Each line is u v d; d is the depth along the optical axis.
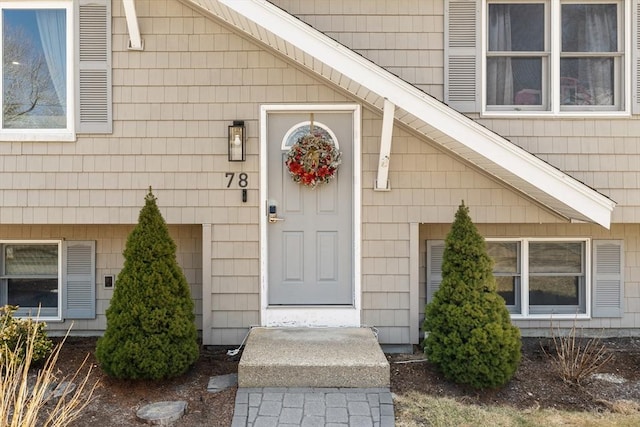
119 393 4.05
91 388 4.09
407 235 5.12
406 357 4.94
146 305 4.12
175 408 3.76
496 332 4.07
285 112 5.14
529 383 4.32
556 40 5.11
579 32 5.17
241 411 3.72
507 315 4.25
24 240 5.48
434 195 5.10
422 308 5.49
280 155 5.18
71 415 3.36
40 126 5.07
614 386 4.30
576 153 5.11
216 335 5.12
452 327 4.21
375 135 5.10
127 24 4.95
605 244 5.55
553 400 4.04
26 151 5.01
